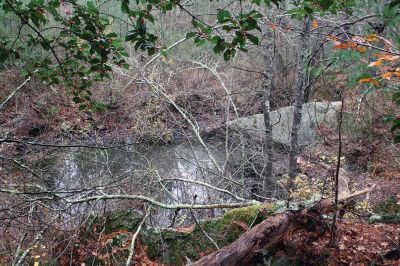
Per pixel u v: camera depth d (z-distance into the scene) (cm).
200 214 652
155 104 1162
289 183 630
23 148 783
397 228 391
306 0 266
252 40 248
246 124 998
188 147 1048
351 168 712
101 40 279
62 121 1081
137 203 570
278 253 364
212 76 1241
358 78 216
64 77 325
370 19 385
